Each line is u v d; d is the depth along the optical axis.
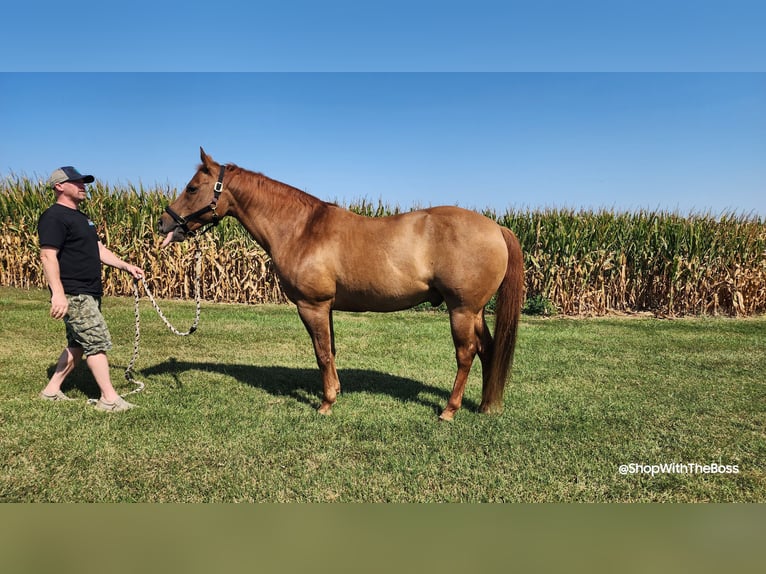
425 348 6.70
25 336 6.45
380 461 3.22
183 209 4.23
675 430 3.81
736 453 3.42
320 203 4.09
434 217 3.78
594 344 7.07
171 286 11.09
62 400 4.11
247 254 10.72
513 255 3.88
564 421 3.96
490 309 10.01
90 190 11.29
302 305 4.02
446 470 3.12
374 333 7.71
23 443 3.30
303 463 3.19
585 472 3.13
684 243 10.46
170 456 3.22
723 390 4.85
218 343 6.71
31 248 11.23
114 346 6.38
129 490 2.81
